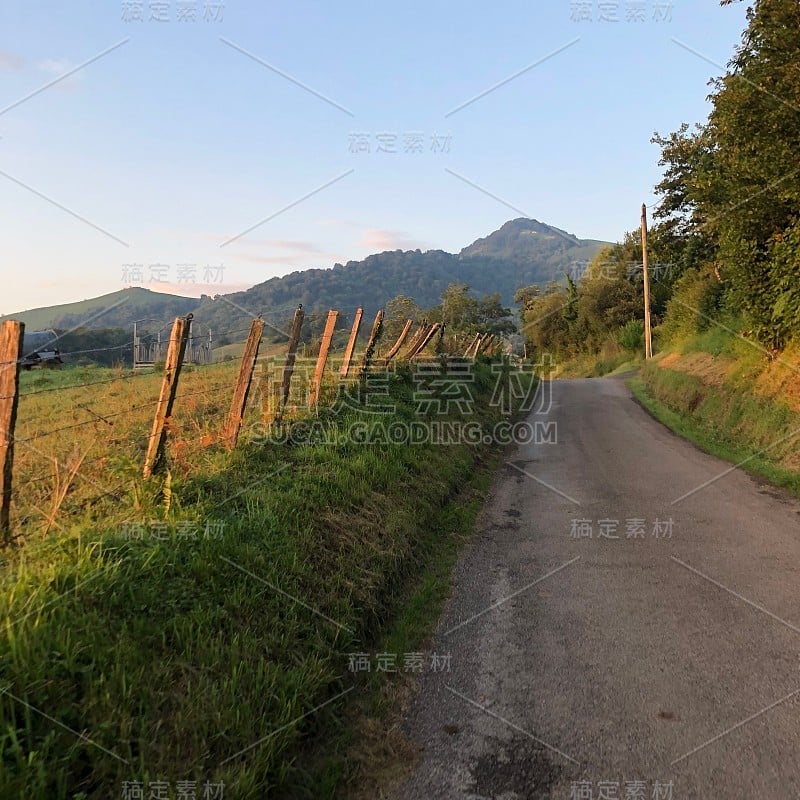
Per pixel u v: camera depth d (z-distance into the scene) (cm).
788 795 322
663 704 407
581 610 554
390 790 343
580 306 6072
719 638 489
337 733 391
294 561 502
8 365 425
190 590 413
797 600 554
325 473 702
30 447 663
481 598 595
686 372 2206
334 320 977
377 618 538
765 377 1472
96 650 329
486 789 340
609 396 2561
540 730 388
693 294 2845
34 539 430
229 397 1046
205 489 576
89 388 1269
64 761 272
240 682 365
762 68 1305
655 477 1080
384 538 656
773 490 970
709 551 691
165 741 310
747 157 1407
